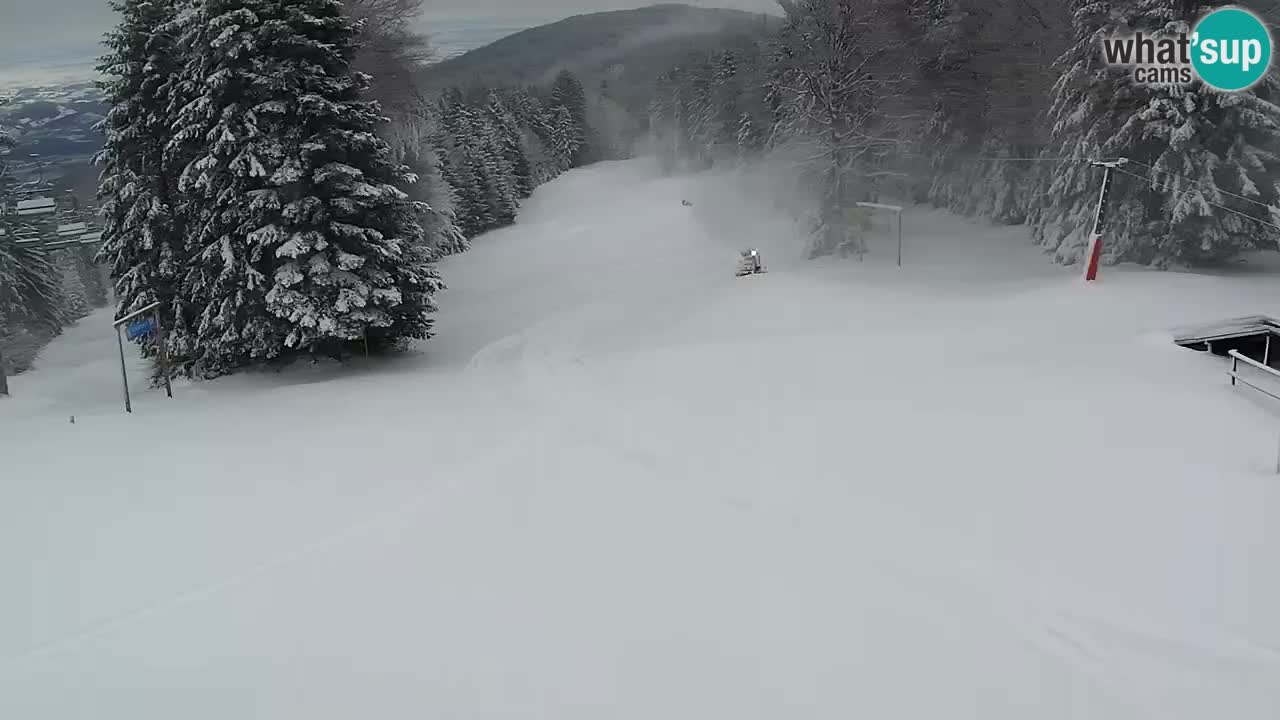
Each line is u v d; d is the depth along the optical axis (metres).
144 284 22.59
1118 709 5.29
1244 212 23.17
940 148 39.50
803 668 5.75
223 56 20.28
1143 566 7.17
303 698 5.51
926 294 23.91
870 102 32.78
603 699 5.45
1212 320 17.36
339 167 20.33
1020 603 6.61
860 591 6.80
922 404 12.34
